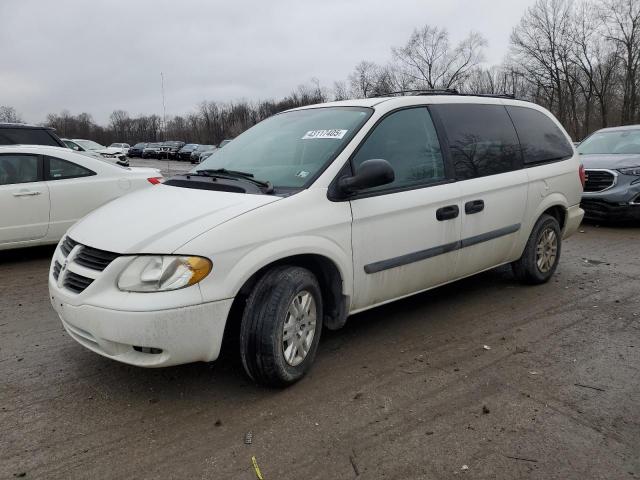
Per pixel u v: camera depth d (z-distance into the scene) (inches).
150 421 117.3
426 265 160.1
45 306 194.9
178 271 111.0
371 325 172.7
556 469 100.8
